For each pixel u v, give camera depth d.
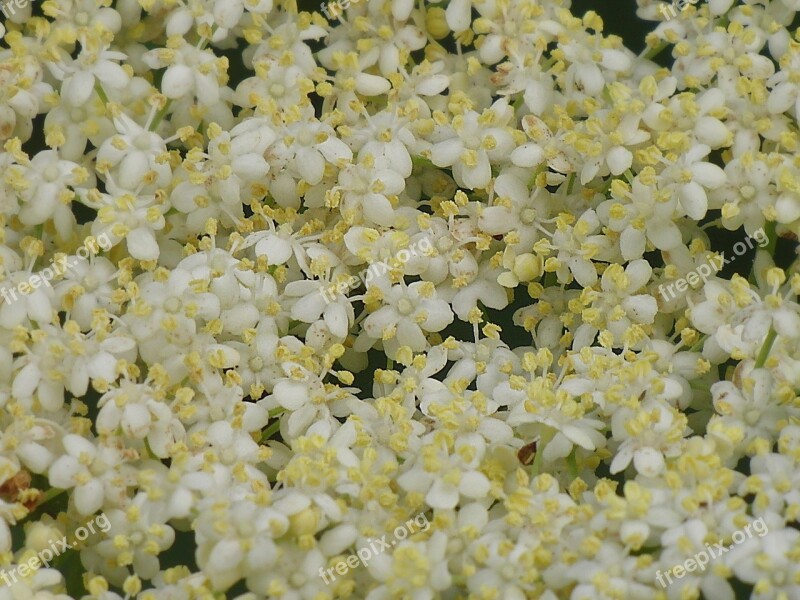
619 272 0.15
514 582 0.14
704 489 0.14
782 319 0.15
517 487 0.15
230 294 0.15
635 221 0.15
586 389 0.15
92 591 0.14
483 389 0.15
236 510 0.14
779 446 0.14
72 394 0.15
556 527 0.14
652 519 0.14
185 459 0.14
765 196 0.15
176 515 0.14
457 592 0.14
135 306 0.15
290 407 0.15
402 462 0.15
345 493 0.14
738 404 0.15
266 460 0.15
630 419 0.15
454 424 0.15
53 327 0.15
